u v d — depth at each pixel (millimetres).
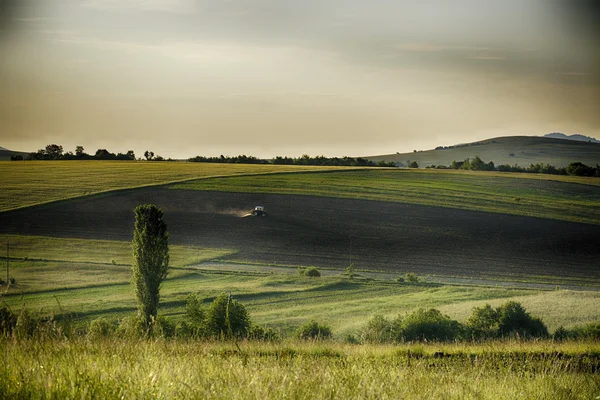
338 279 110500
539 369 10344
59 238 135375
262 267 124062
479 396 7488
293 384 6273
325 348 13852
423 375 8336
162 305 87688
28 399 5496
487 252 138750
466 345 16375
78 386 5613
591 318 66938
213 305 44875
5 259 117250
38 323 7910
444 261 133250
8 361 6531
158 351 7832
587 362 13180
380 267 128375
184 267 120125
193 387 5898
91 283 100188
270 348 12500
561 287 113562
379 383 7000
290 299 95000
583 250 139000
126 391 5598
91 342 7945
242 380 6207
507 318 53781
